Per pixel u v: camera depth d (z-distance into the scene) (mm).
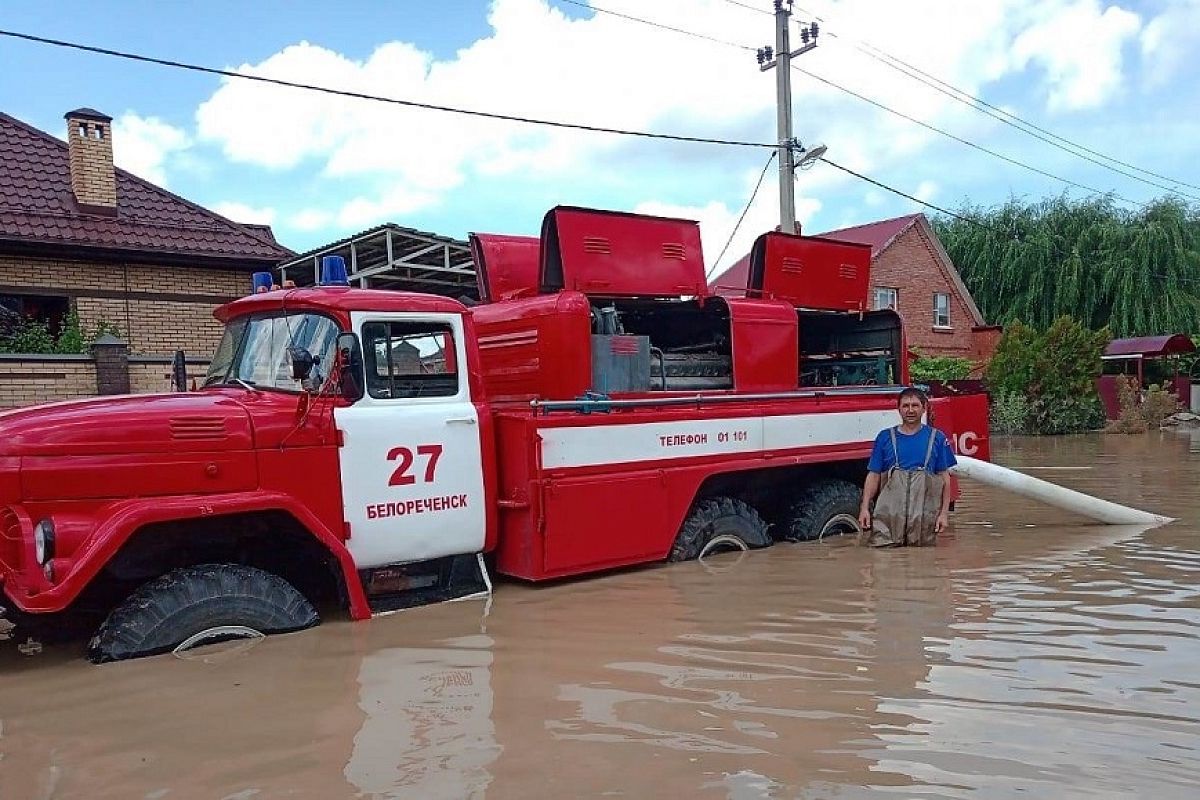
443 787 3115
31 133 15344
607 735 3553
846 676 4195
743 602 5707
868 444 8414
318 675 4344
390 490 5629
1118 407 27266
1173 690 3916
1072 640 4680
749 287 8469
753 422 7527
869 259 9117
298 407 5266
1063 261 34344
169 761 3396
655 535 6809
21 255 13477
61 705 3982
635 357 7074
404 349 5863
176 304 14758
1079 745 3340
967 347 32500
